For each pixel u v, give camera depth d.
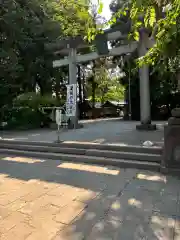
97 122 11.49
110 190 2.85
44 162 4.43
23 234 1.93
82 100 16.86
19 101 9.41
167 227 1.97
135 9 2.36
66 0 8.53
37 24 9.65
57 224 2.08
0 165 4.32
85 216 2.21
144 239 1.81
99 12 2.23
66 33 9.70
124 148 4.35
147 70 7.07
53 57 10.04
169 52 3.02
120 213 2.24
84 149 4.67
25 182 3.28
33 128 9.19
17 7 8.75
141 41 6.68
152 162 3.81
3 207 2.46
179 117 3.36
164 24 2.53
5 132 7.81
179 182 3.05
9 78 9.12
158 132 6.49
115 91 23.02
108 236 1.87
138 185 2.99
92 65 16.77
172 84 11.44
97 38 7.13
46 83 11.04
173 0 2.42
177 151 3.34
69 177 3.44
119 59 14.68
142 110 7.28
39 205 2.48
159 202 2.46
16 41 9.29
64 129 8.17
